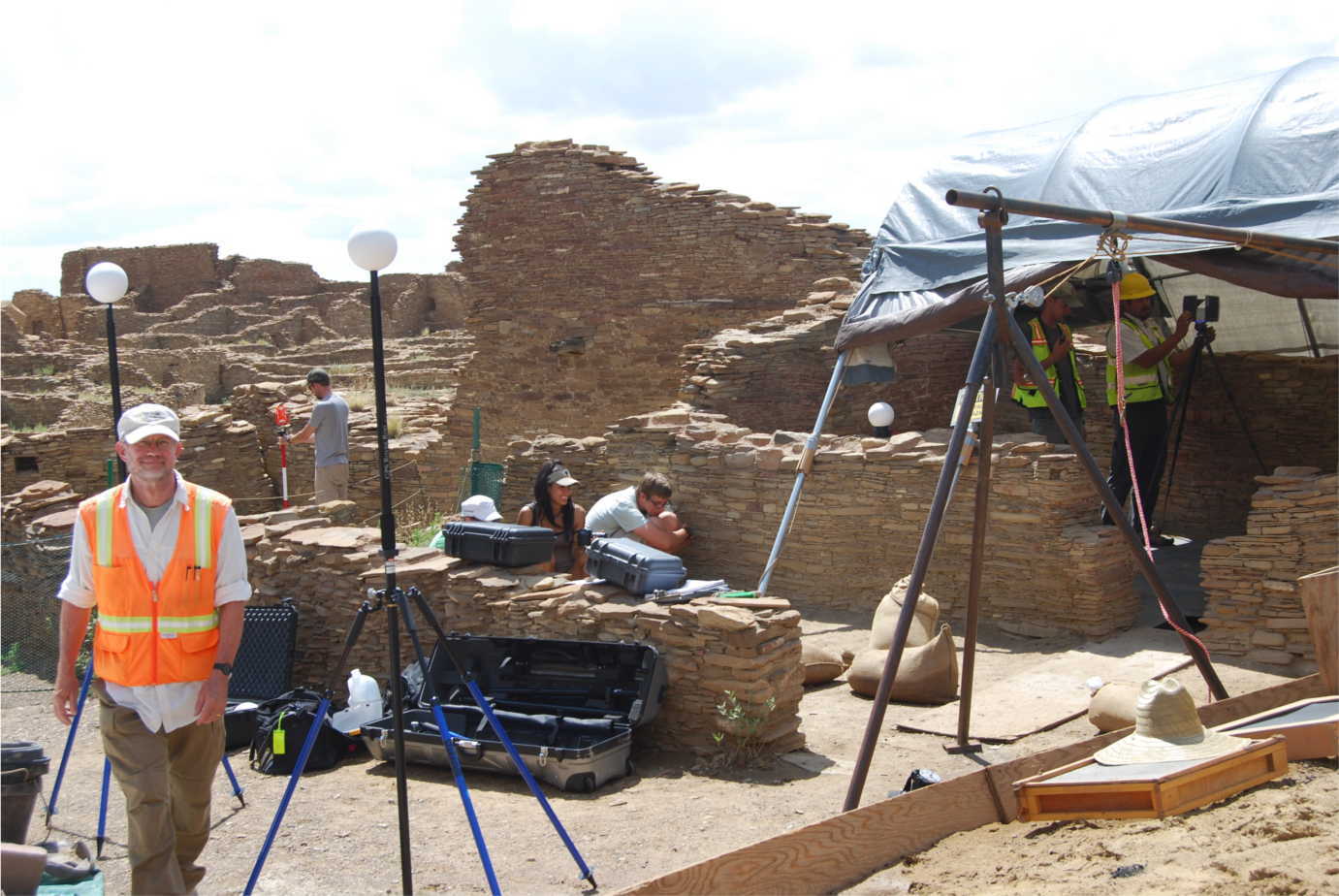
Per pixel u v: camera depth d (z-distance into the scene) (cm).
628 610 742
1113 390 1051
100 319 5838
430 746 703
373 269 524
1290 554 801
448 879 545
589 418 2070
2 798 520
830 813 606
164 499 493
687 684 712
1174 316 1425
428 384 4247
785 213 1892
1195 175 997
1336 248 669
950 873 489
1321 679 690
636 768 703
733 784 662
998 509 951
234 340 5509
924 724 741
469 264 2183
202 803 514
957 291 1074
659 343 1992
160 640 482
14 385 4134
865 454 1031
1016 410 1620
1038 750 684
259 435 2222
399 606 540
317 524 1018
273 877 557
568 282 2078
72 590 498
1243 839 469
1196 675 794
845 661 902
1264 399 1400
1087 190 1061
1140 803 513
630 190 2008
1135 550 654
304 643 930
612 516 1053
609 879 536
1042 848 498
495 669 770
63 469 2095
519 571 864
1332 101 971
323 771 734
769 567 1017
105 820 616
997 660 884
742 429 1188
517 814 629
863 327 1127
